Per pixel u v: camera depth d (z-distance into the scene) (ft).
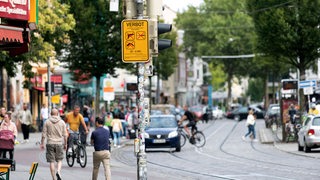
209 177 137.49
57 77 306.35
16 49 109.81
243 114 516.32
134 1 96.48
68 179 130.00
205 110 457.68
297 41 248.52
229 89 610.65
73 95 406.41
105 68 255.70
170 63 447.83
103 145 112.68
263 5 252.62
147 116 97.96
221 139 276.62
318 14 247.09
